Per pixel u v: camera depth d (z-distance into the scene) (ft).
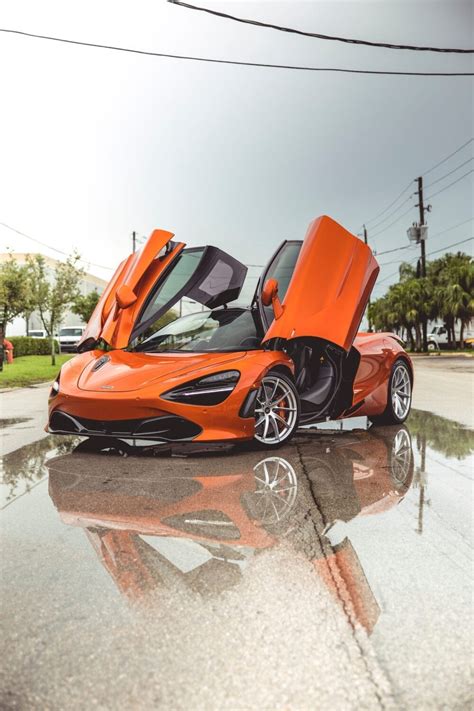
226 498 10.55
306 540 8.37
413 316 141.28
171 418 13.74
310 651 5.37
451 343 152.66
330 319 15.98
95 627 5.80
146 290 17.07
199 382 14.03
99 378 14.80
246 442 15.58
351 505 10.16
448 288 138.92
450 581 7.00
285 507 10.00
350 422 20.25
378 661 5.22
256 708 4.56
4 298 62.44
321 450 15.17
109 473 12.55
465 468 13.12
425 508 10.03
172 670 5.06
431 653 5.36
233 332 16.97
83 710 4.53
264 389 15.15
